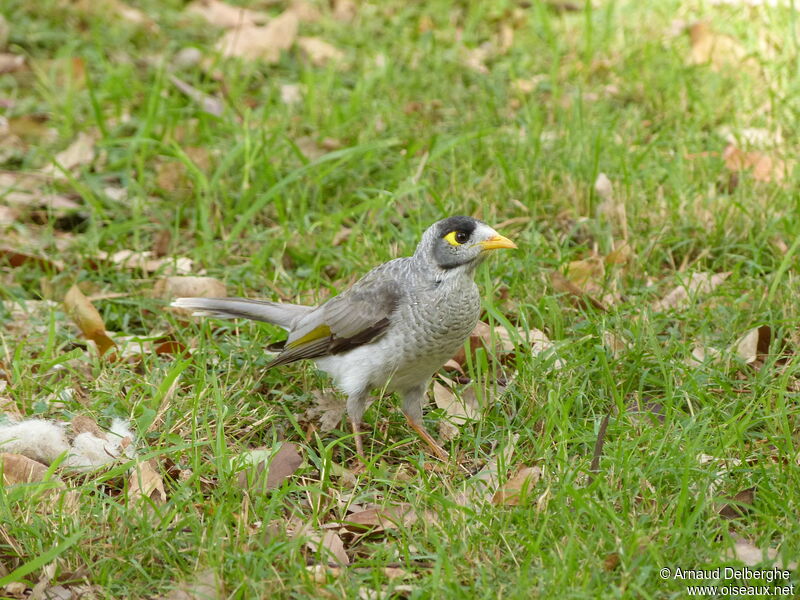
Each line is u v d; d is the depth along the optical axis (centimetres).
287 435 971
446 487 855
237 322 1116
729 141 1436
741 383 993
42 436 896
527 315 1089
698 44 1673
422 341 929
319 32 1825
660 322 1077
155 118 1436
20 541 792
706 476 834
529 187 1288
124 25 1794
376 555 778
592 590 723
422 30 1816
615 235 1241
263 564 755
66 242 1270
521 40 1772
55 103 1550
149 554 777
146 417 920
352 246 1226
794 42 1612
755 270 1166
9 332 1118
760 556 770
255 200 1329
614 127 1423
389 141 1383
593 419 941
